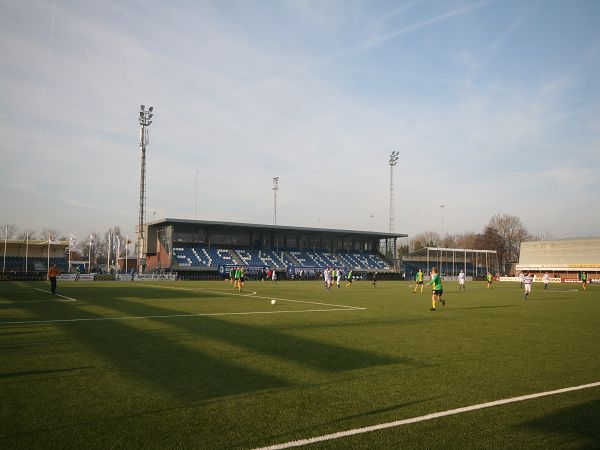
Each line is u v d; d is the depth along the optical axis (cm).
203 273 6931
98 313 1848
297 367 905
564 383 801
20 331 1348
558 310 2334
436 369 902
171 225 7031
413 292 3988
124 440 529
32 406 648
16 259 7338
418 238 15488
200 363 930
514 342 1257
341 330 1452
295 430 564
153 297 2828
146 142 6469
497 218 12044
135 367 890
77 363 922
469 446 521
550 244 9475
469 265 10719
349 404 670
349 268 8288
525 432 566
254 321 1656
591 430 576
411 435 552
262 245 8250
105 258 13250
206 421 593
